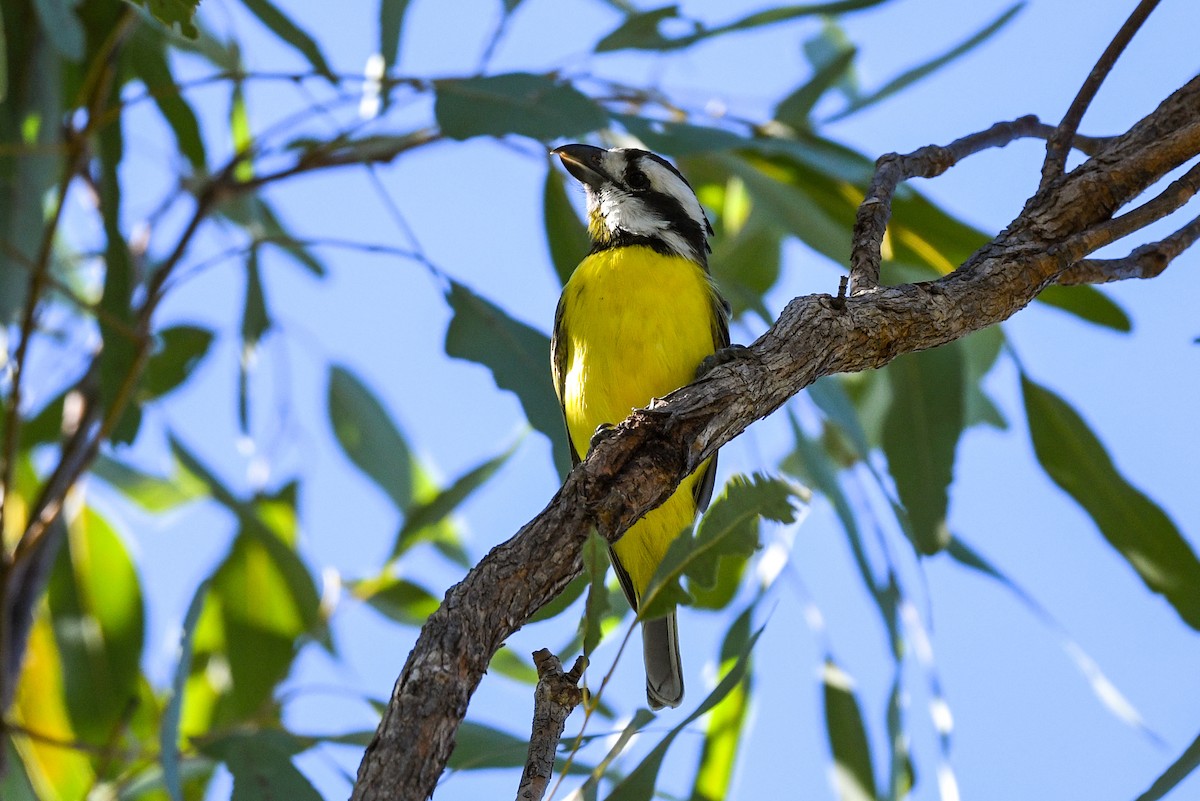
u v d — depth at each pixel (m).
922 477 9.44
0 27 10.26
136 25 10.48
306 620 11.59
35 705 11.52
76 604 11.60
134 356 9.33
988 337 11.68
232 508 11.27
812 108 10.32
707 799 9.54
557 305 10.57
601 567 5.04
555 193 11.35
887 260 10.78
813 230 11.05
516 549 5.16
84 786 11.18
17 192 10.00
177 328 11.86
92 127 9.15
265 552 11.67
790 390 5.96
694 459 5.62
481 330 9.23
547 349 9.21
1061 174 6.75
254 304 11.16
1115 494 8.98
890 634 9.33
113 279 9.52
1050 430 9.11
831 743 10.09
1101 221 6.49
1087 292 9.52
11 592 9.68
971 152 7.54
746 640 8.71
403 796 4.29
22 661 9.69
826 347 6.01
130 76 10.61
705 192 13.57
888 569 9.49
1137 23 6.71
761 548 5.32
